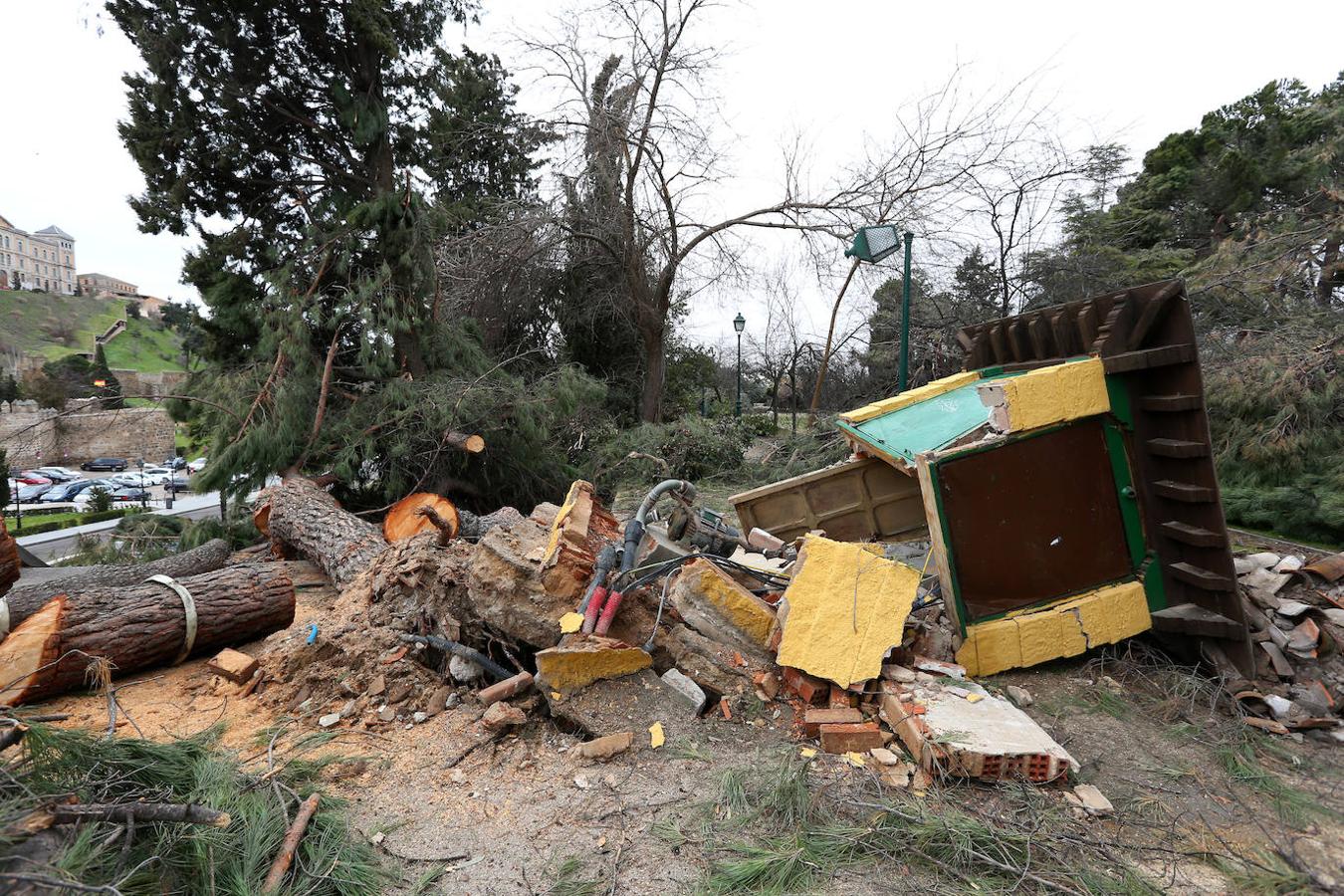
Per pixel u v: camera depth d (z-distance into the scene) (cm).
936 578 386
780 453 1221
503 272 1466
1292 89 2212
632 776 284
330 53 1243
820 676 314
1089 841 229
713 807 258
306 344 1027
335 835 243
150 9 1130
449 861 238
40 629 392
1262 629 362
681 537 464
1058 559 362
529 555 379
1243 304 975
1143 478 363
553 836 249
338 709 362
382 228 1099
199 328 1211
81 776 236
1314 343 725
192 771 262
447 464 1122
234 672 408
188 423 1119
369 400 1068
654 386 1661
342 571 634
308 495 806
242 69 1186
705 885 218
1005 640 350
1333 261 928
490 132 1583
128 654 419
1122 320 357
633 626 375
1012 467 357
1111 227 1549
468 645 394
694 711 320
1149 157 2234
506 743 322
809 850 230
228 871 218
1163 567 364
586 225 1527
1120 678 358
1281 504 609
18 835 187
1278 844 231
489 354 1502
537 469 1225
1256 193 1778
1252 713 323
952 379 488
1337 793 263
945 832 230
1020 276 1361
